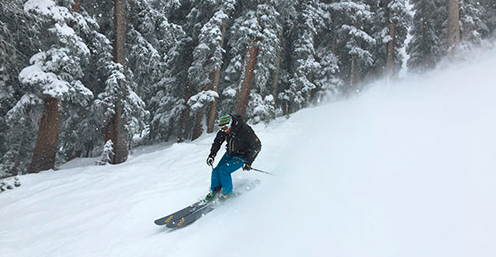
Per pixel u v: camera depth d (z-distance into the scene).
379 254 2.83
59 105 10.02
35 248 4.55
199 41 14.31
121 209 5.41
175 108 16.92
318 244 3.24
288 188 4.82
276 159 6.52
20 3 9.38
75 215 5.57
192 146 10.19
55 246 4.51
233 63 14.86
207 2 14.69
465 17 19.61
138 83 14.04
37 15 9.21
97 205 5.89
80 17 10.15
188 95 16.62
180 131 16.97
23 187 7.95
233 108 14.50
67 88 9.51
